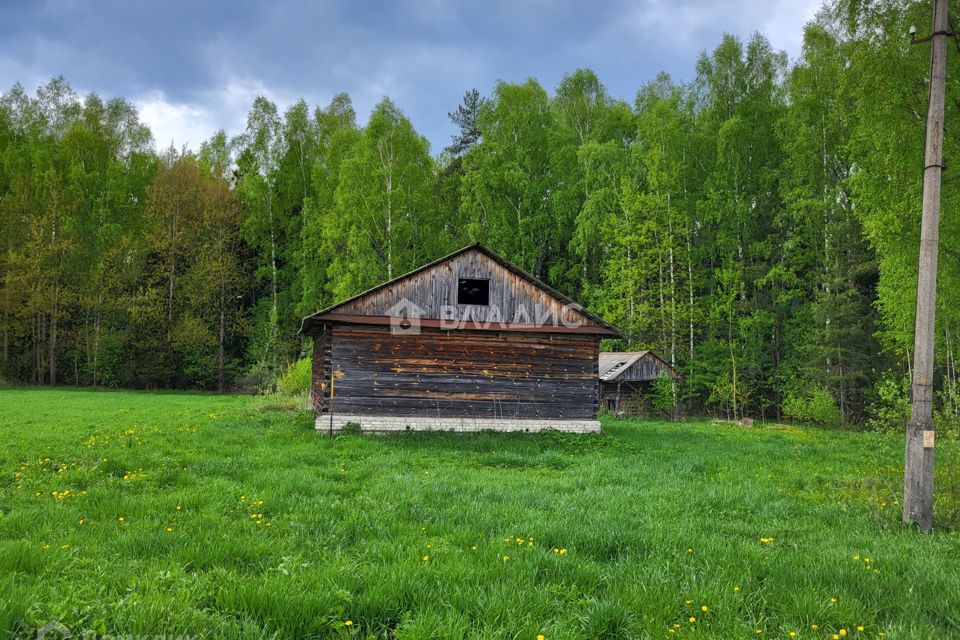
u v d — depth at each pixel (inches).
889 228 612.4
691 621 165.8
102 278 1745.8
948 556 250.8
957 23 561.3
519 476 450.0
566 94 1723.7
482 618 162.7
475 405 734.5
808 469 525.7
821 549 251.1
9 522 254.5
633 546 241.9
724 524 304.0
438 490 355.9
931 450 309.0
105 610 151.2
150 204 1802.4
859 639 161.9
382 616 165.3
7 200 1699.1
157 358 1748.3
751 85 1412.4
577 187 1534.2
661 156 1331.2
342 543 239.8
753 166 1382.9
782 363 1347.2
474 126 2175.2
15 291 1664.6
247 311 1921.8
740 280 1350.9
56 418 802.8
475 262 750.5
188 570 203.2
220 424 729.0
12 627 144.2
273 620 155.8
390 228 1375.5
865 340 1230.9
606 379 1256.2
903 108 588.1
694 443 722.2
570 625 162.1
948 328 732.7
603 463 514.9
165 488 355.9
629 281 1305.4
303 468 438.0
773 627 170.6
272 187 1781.5
